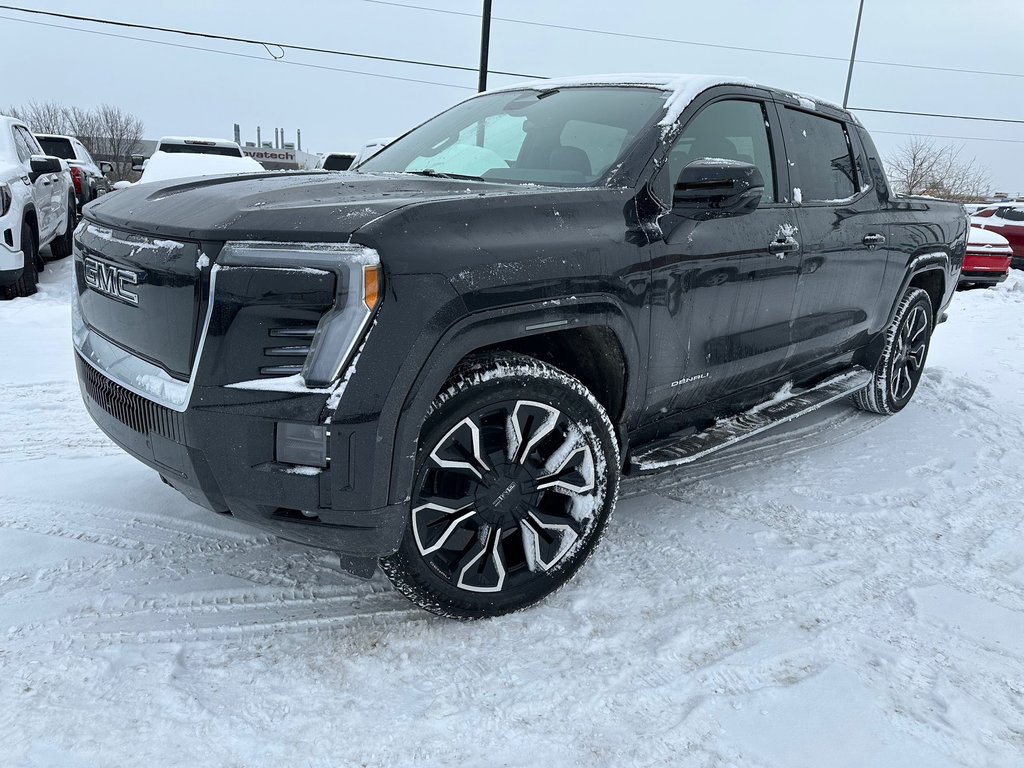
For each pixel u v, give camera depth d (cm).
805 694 221
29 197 809
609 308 257
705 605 265
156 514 312
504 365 238
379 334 204
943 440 454
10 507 312
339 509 210
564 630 247
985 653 245
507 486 246
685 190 277
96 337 262
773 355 352
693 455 311
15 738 189
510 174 306
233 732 196
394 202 223
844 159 414
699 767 192
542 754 194
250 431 208
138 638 234
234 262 206
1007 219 1570
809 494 366
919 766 195
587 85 350
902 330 476
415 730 200
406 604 259
